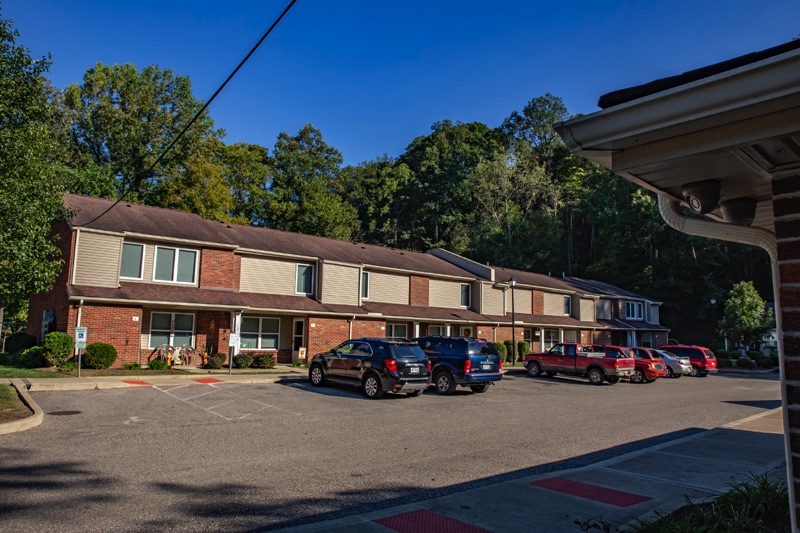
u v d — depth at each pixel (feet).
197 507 19.22
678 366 99.19
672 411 50.31
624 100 10.77
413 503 19.84
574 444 32.94
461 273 114.01
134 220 74.13
